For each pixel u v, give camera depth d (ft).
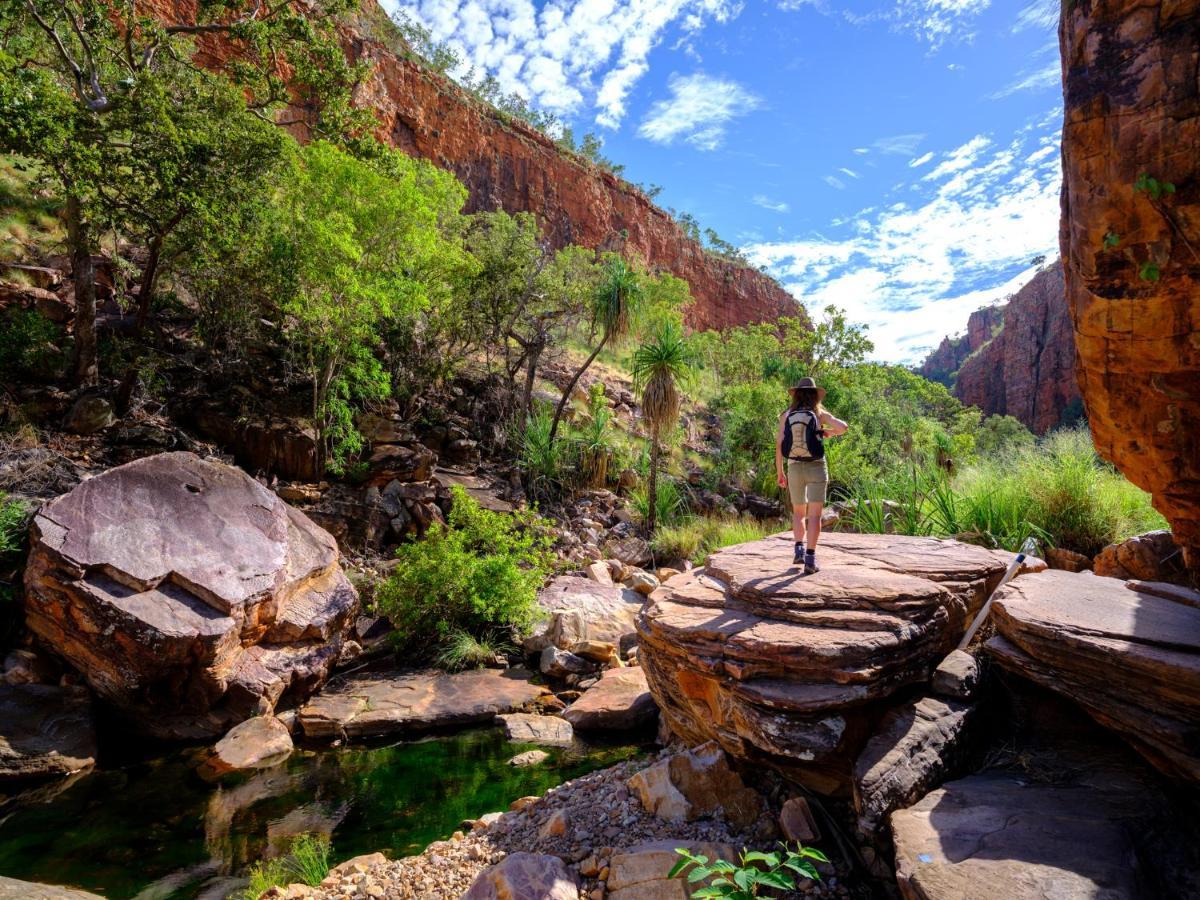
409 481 48.67
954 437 103.04
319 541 32.12
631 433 79.05
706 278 238.68
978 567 17.79
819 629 14.62
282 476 44.80
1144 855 9.92
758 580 17.04
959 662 14.96
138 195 39.09
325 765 22.34
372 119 56.49
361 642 33.88
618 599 38.91
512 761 22.33
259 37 51.31
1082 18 11.84
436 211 55.11
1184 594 14.62
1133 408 14.46
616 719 24.95
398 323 56.34
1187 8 10.50
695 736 18.17
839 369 107.04
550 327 71.72
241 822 18.34
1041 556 25.54
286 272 42.01
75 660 23.50
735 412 80.84
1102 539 25.66
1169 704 11.35
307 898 14.05
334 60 53.31
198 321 48.96
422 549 34.73
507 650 34.12
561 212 179.01
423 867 15.30
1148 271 11.69
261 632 26.96
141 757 22.82
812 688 13.42
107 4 47.85
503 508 50.83
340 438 46.73
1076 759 13.03
